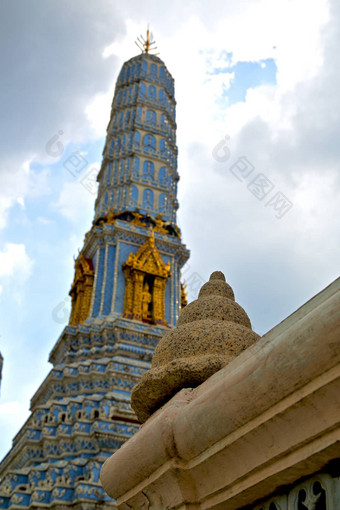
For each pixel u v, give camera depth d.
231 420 3.81
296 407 3.37
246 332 5.50
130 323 35.59
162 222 44.06
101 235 41.69
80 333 35.75
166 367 5.08
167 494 4.50
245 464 3.83
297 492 3.59
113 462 5.14
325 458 3.30
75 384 32.25
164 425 4.37
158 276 39.66
